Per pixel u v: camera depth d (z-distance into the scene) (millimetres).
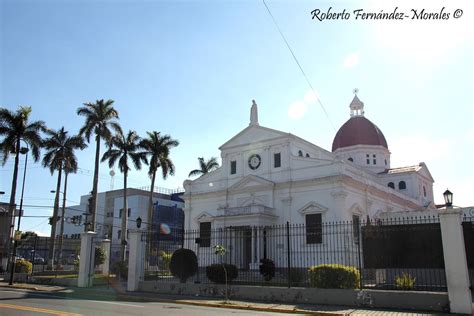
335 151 57969
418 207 51281
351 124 58344
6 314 11922
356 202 36719
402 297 14688
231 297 18359
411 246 19969
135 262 21922
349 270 17281
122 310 13398
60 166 45594
